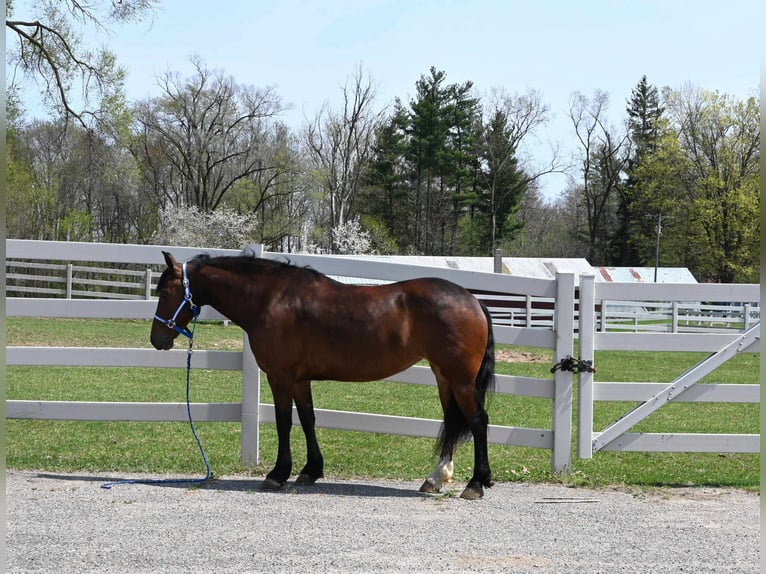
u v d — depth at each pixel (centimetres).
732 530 558
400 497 644
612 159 6381
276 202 5512
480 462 646
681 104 5241
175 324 673
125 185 5022
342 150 5878
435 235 6275
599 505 627
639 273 4519
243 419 751
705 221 4850
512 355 2205
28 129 4581
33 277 2477
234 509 586
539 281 743
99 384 1303
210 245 4609
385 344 644
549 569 465
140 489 643
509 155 6319
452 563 472
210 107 5188
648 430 1054
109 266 2903
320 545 501
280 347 650
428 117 6122
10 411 738
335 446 890
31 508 572
